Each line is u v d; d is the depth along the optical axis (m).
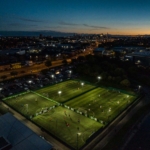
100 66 128.62
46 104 73.50
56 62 166.62
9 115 49.22
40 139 40.06
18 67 139.38
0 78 106.50
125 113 65.88
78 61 164.12
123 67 132.12
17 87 93.25
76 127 56.38
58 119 61.38
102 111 67.75
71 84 101.25
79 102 76.19
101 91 89.88
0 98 78.06
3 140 38.44
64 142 47.88
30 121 59.50
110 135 52.06
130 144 47.91
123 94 85.69
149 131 54.25
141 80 104.56
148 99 80.25
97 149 45.75
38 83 101.62
